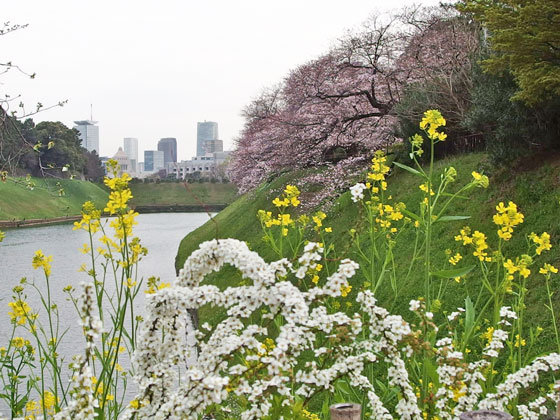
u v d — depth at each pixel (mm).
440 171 14461
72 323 14039
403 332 2311
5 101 6871
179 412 2076
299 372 2316
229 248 2234
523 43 10219
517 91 11242
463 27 17375
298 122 19797
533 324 7328
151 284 3744
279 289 2137
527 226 9711
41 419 3750
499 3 11438
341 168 17938
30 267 29156
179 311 2307
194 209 103000
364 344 2410
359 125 19562
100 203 82125
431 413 2889
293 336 2107
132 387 7887
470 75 15258
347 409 2400
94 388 3311
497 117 12109
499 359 6645
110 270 23812
